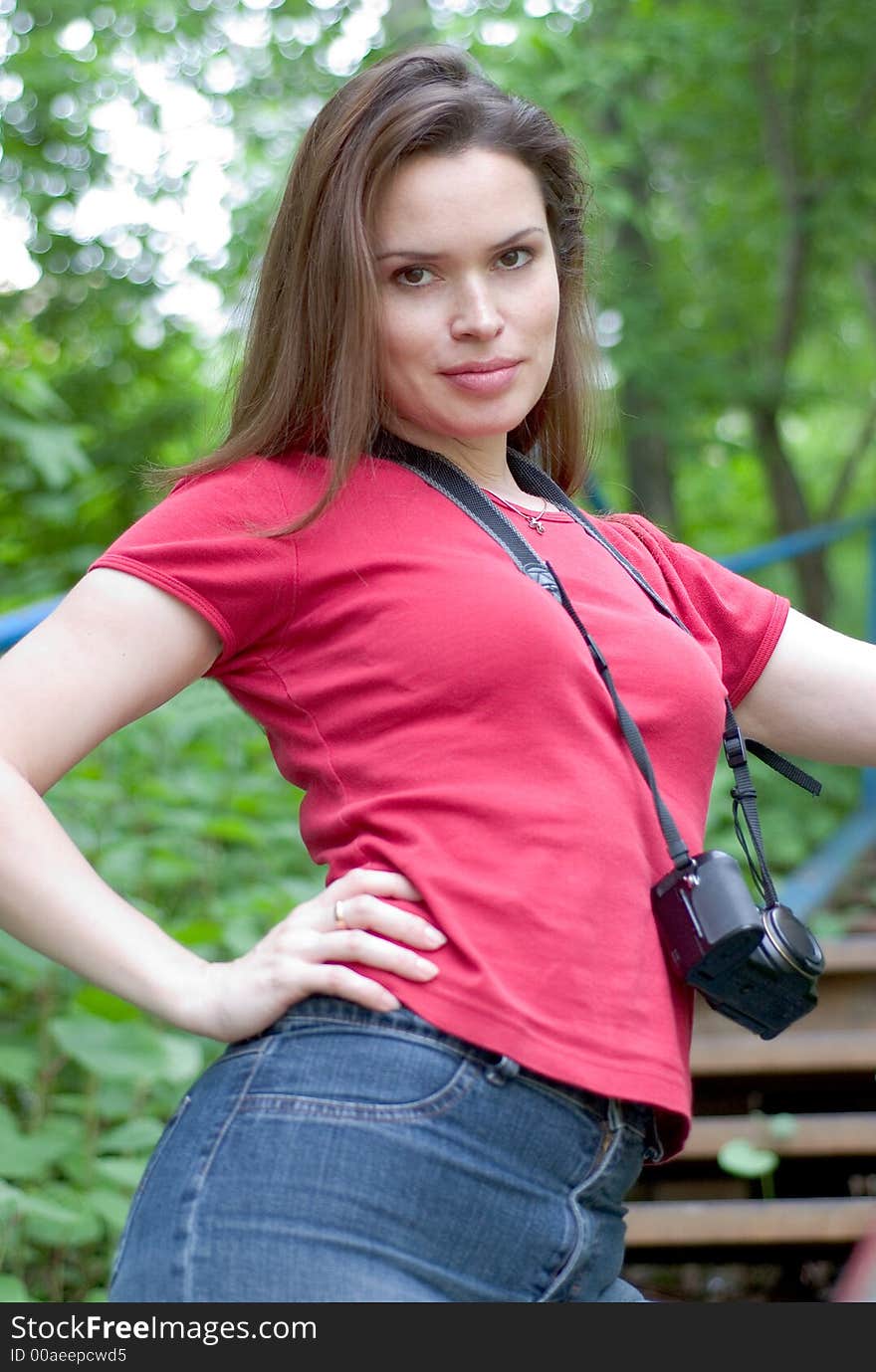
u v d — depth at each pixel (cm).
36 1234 188
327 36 613
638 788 117
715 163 838
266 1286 102
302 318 125
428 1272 104
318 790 121
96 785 259
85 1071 242
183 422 610
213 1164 107
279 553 119
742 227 860
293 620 120
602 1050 109
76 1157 205
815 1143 284
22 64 566
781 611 143
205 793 296
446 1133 105
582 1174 110
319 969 110
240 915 265
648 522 148
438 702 114
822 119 775
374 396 123
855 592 1195
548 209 142
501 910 109
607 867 112
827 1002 338
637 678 121
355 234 120
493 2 545
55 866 111
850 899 440
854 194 771
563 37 520
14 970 221
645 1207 270
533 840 111
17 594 365
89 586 116
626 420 734
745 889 115
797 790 528
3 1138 192
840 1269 289
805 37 748
